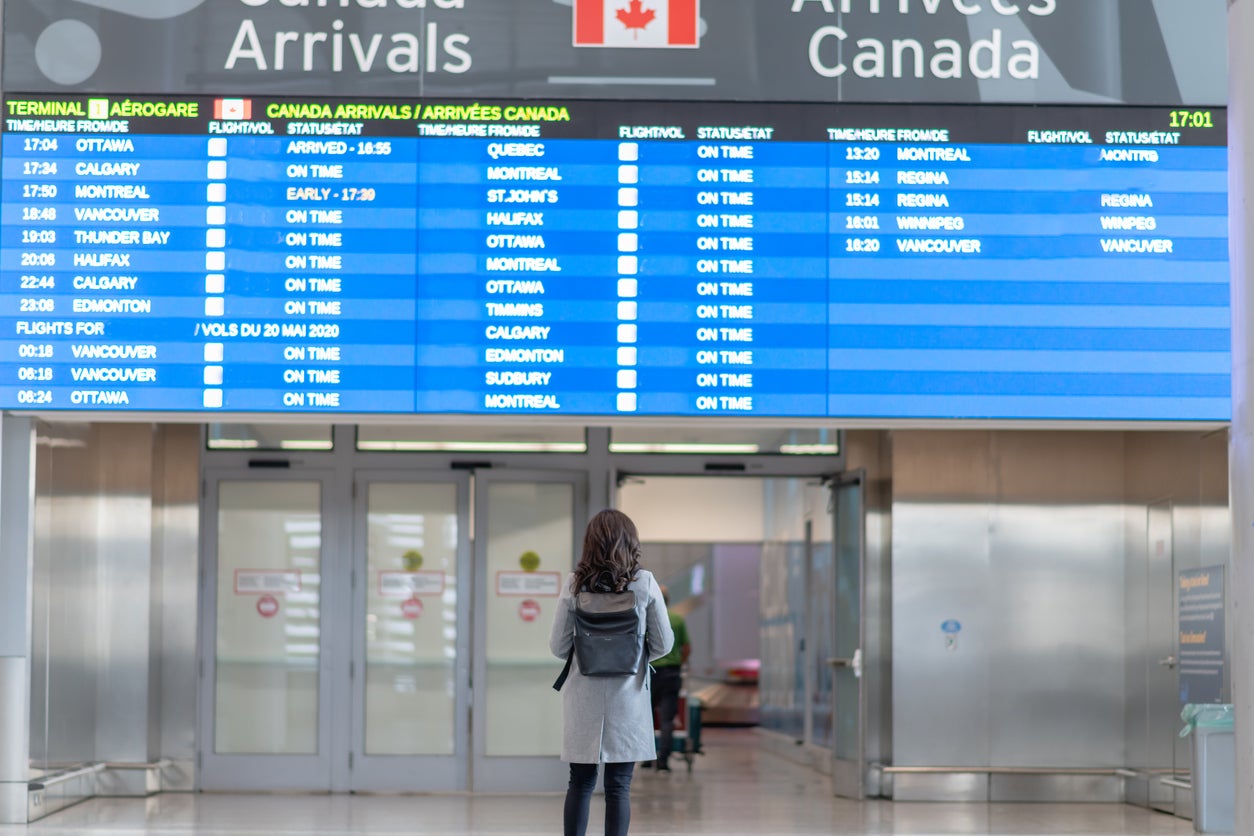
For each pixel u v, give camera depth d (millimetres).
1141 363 8312
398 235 8312
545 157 8383
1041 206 8414
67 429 9930
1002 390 8281
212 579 11211
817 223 8375
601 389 8234
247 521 11297
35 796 9211
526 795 11047
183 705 11047
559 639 6598
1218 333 8344
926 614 11117
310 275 8266
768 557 16703
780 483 15852
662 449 11523
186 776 11016
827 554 13289
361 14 8461
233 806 10180
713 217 8367
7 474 9023
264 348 8211
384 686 11227
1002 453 11250
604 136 8406
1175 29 8562
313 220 8305
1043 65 8516
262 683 11180
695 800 11062
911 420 8289
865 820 9797
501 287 8281
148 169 8320
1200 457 9875
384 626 11273
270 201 8312
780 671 15789
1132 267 8383
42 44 8383
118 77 8375
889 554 11297
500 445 11391
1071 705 11094
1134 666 10984
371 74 8422
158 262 8250
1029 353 8312
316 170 8344
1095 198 8422
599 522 6629
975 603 11141
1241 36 6434
